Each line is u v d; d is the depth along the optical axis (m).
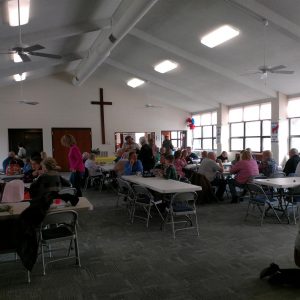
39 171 4.93
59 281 2.76
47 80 11.34
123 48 8.45
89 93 11.94
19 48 4.77
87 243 3.76
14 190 3.55
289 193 4.60
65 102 11.61
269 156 6.16
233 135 11.05
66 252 3.46
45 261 3.19
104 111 12.17
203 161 6.38
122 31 5.49
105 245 3.69
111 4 5.77
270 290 2.55
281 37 5.95
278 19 5.34
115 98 12.30
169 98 12.24
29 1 4.36
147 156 6.65
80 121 11.83
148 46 7.85
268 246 3.58
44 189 3.47
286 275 2.62
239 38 6.38
